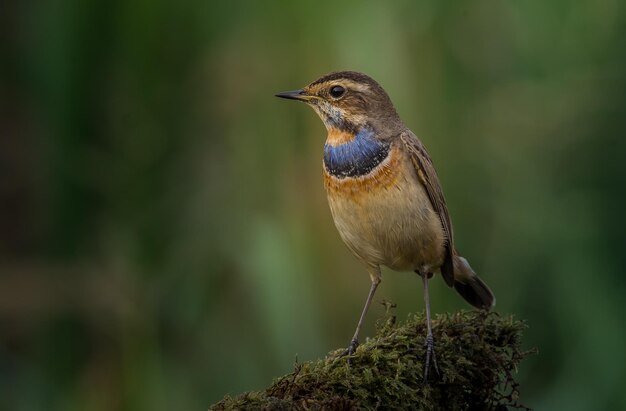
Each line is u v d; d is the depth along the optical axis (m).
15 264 14.23
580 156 13.70
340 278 12.37
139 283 12.87
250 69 12.70
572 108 13.62
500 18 13.04
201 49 12.83
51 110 12.99
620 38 13.59
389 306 9.27
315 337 12.27
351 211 9.55
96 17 12.78
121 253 12.95
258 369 12.33
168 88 12.95
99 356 13.00
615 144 13.73
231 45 12.74
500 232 13.05
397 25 12.43
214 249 12.55
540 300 13.04
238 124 12.74
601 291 12.82
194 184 12.87
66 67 12.84
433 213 9.48
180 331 12.74
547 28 13.34
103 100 13.02
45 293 13.38
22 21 14.44
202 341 12.61
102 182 13.09
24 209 16.39
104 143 13.10
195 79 12.89
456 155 12.80
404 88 12.34
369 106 9.69
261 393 7.43
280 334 12.20
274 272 12.23
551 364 12.88
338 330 12.37
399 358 8.11
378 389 7.79
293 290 12.25
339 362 8.01
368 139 9.55
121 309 12.87
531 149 13.43
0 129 17.33
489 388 8.41
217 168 12.83
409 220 9.38
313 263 12.32
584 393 12.40
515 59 13.28
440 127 12.65
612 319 12.63
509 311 12.83
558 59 13.41
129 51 12.80
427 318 8.52
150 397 12.48
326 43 12.37
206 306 12.61
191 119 12.93
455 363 8.28
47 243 13.62
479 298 10.35
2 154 16.55
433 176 9.53
